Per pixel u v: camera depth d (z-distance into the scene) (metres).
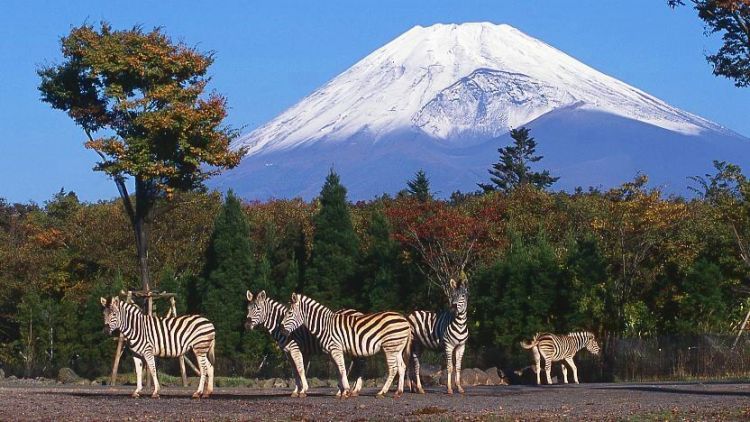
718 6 26.66
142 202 37.41
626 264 42.69
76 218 59.78
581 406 23.91
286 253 51.28
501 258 46.41
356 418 21.78
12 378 43.91
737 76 28.22
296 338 28.47
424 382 35.09
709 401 24.48
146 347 28.12
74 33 36.66
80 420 21.89
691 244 42.31
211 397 28.41
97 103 37.22
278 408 24.19
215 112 36.75
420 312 28.86
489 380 36.59
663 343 37.66
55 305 50.94
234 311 46.09
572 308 40.34
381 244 46.47
